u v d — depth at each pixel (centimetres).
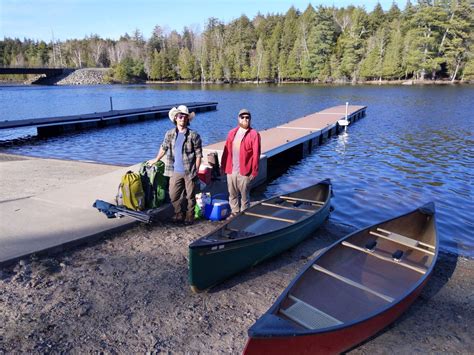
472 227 850
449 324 473
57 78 9994
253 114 3098
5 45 14562
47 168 1145
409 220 675
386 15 9300
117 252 594
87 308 452
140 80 10562
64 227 634
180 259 586
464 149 1686
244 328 436
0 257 527
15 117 3045
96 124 2462
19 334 402
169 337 412
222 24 12050
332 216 906
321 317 411
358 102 3981
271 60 9100
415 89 5825
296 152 1559
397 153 1625
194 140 680
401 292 491
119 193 716
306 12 9444
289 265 611
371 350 421
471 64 6906
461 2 7106
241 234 574
